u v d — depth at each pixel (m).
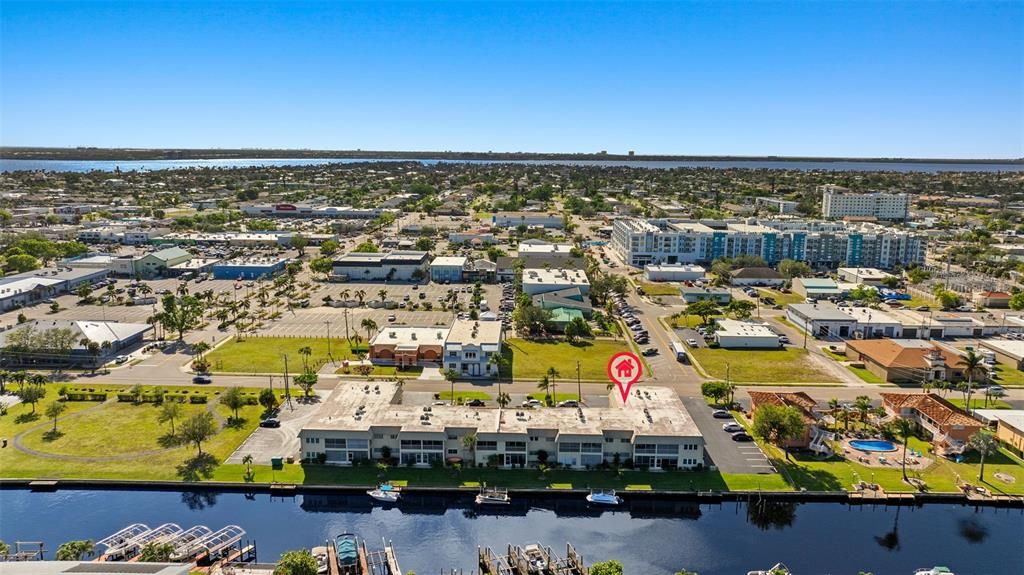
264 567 101.44
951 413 143.38
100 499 121.44
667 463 131.25
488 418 137.75
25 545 107.81
